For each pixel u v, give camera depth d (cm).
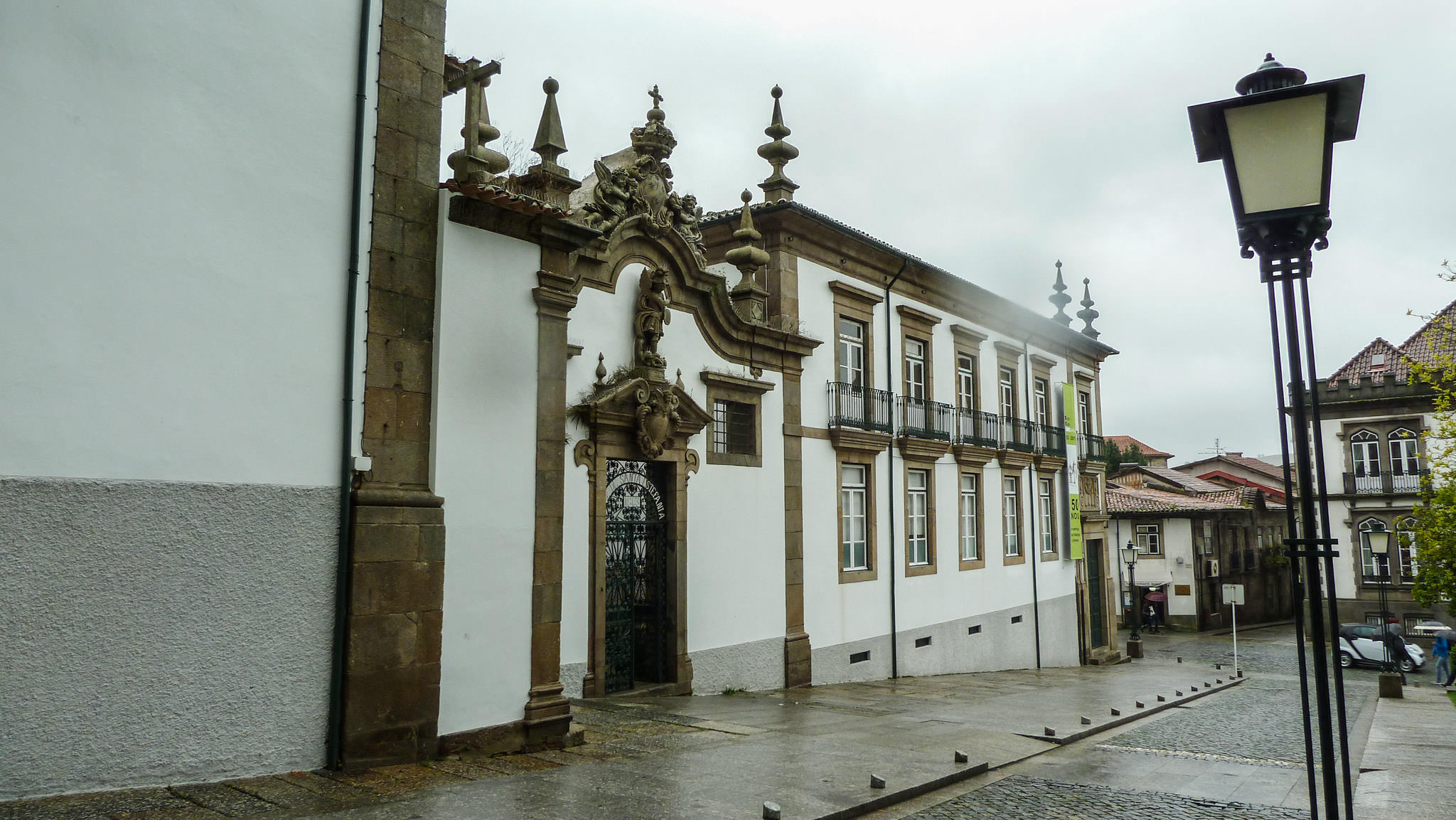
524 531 888
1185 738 1309
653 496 1385
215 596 666
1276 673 2914
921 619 2059
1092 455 3102
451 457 824
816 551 1736
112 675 616
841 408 1839
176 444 652
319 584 724
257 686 684
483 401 857
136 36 647
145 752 629
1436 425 4106
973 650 2283
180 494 652
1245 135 486
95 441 615
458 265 844
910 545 2069
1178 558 4578
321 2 757
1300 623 483
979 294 2388
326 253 748
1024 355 2709
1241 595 2641
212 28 687
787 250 1752
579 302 1266
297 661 708
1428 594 2086
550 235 923
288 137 728
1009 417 2586
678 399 1371
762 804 720
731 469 1530
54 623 593
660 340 1402
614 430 1295
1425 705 1964
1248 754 1173
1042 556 2700
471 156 845
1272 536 5472
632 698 1283
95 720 608
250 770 679
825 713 1291
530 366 909
